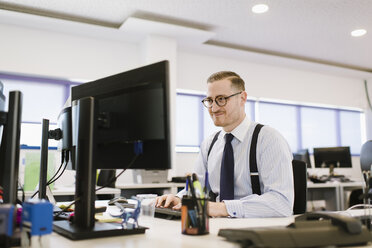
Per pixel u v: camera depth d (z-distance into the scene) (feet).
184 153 15.90
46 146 4.37
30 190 7.64
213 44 15.60
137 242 2.66
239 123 5.33
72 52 13.64
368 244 2.65
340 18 12.78
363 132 20.95
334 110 20.44
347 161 15.46
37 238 2.51
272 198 4.23
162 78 2.98
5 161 2.89
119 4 11.71
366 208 3.77
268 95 17.81
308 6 11.82
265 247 2.26
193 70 16.03
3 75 12.70
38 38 13.10
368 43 15.42
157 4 11.71
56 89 13.66
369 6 11.83
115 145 3.20
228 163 5.10
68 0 11.40
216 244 2.59
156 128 2.93
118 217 3.77
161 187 11.60
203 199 2.97
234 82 5.30
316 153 16.06
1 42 12.51
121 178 13.57
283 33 14.32
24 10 12.06
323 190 14.89
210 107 5.42
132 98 3.05
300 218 3.10
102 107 3.25
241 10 12.14
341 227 2.61
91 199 3.07
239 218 3.99
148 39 13.79
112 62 14.30
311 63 17.67
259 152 4.97
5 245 2.29
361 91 20.66
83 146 3.14
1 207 2.29
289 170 4.58
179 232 3.11
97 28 13.07
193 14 12.49
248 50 16.43
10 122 2.92
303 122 19.40
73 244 2.58
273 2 11.51
